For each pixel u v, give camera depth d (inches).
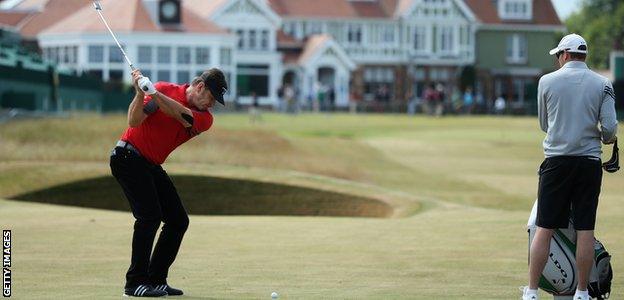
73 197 2576.3
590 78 1123.3
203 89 1213.7
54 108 5369.1
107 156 3117.6
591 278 1149.7
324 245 1691.7
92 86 6481.3
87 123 3784.5
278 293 1258.6
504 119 7824.8
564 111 1117.7
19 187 2564.0
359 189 2652.6
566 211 1127.6
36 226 1897.1
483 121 7372.1
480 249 1636.3
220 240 1745.8
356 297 1232.8
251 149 3668.8
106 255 1556.3
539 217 1131.3
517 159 4269.2
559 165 1117.7
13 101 4690.0
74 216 2080.5
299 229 1903.3
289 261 1528.1
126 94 6756.9
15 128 3548.2
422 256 1572.3
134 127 1208.8
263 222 2030.0
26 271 1401.3
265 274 1408.7
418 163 4018.2
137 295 1216.8
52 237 1747.0
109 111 6569.9
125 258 1528.1
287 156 3580.2
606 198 2608.3
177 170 2689.5
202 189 2608.3
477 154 4451.3
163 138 1208.8
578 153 1115.9
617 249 1619.1
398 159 4141.2
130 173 1210.0
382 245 1690.5
